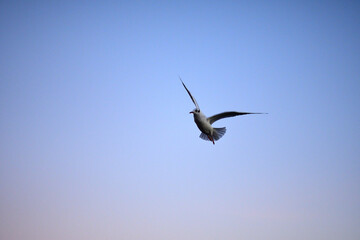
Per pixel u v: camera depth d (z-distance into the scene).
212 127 12.91
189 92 12.55
